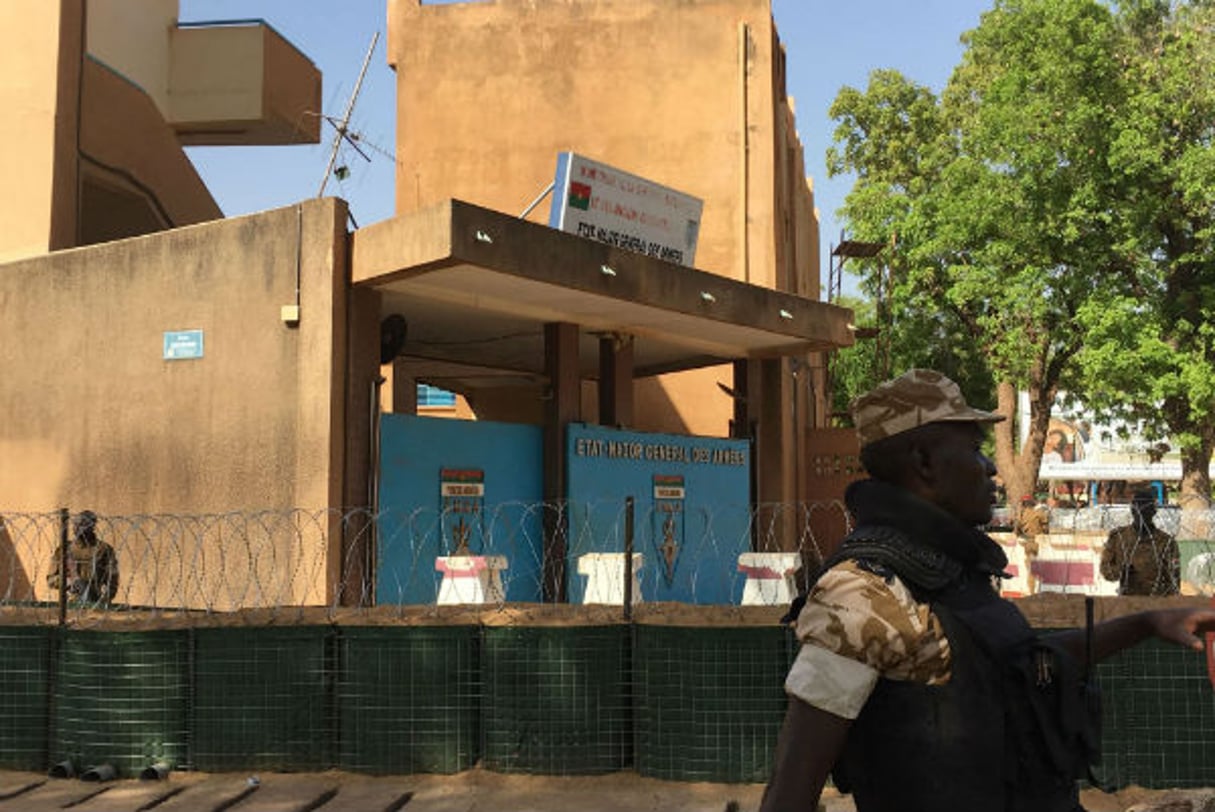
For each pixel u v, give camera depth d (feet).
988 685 5.96
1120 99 83.30
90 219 64.59
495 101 70.44
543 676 23.18
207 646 24.11
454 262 35.78
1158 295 87.15
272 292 39.01
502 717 23.21
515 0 70.79
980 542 6.37
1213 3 85.20
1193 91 80.69
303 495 37.45
